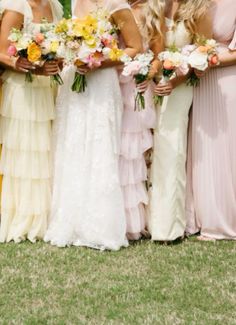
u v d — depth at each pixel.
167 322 4.03
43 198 5.71
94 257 5.26
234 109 5.84
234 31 5.77
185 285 4.64
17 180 5.68
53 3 5.81
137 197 5.75
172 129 5.75
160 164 5.75
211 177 5.88
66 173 5.57
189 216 6.02
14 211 5.76
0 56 5.49
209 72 5.83
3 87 5.65
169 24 5.74
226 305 4.30
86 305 4.31
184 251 5.46
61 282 4.71
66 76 5.67
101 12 5.48
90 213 5.51
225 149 5.85
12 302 4.36
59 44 5.31
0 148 5.79
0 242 5.67
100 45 5.32
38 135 5.63
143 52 5.72
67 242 5.56
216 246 5.64
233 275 4.87
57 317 4.12
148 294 4.48
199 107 5.86
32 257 5.24
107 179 5.50
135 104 5.49
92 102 5.52
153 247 5.59
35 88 5.59
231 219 5.91
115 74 5.59
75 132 5.55
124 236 5.57
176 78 5.64
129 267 5.03
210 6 5.73
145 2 5.77
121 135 5.69
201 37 5.60
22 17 5.50
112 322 4.04
